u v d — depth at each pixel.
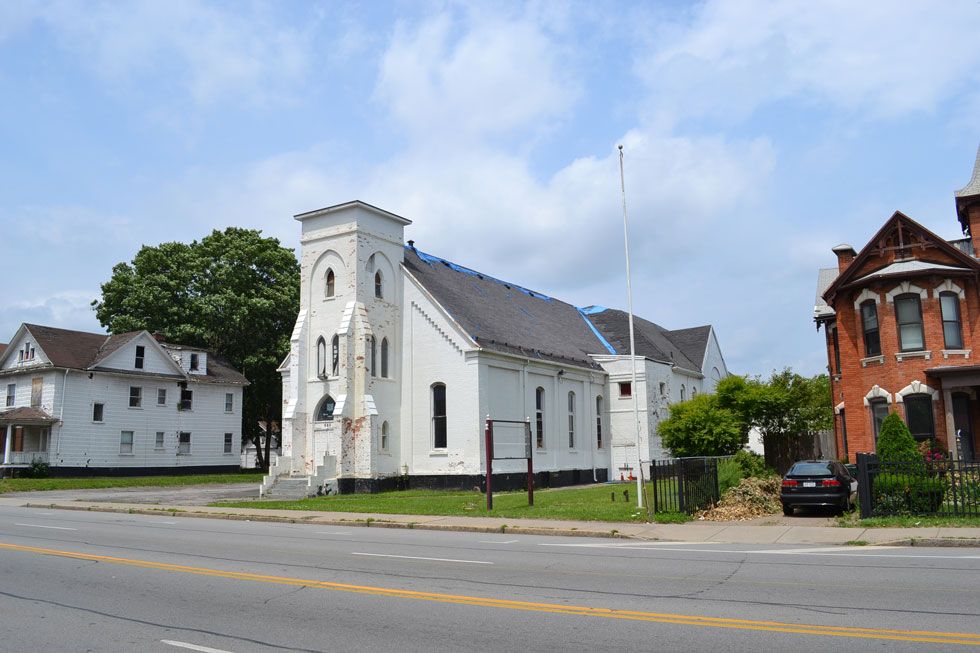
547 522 20.22
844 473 22.53
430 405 36.12
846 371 29.28
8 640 7.96
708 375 59.00
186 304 57.12
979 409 26.78
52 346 48.06
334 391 35.22
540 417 40.31
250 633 8.20
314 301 36.75
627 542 16.98
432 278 39.84
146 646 7.71
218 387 56.34
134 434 50.72
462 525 20.20
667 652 7.29
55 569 12.58
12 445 47.84
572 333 49.41
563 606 9.39
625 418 46.00
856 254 31.36
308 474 35.12
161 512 26.23
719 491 23.48
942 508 18.58
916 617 8.57
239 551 14.99
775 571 11.99
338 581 11.30
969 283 27.19
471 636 7.97
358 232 35.66
